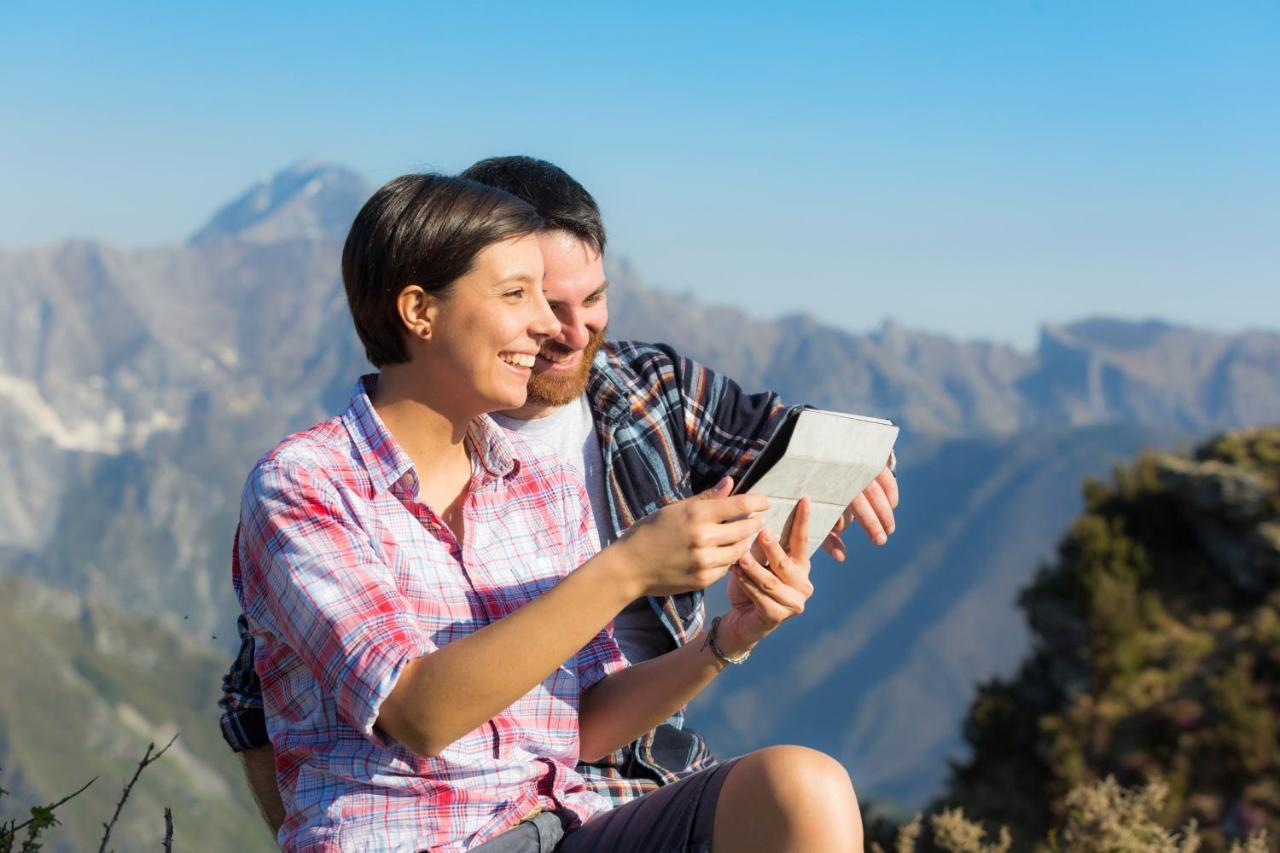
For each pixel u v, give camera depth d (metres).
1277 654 14.02
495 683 1.59
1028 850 4.21
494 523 1.95
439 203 1.79
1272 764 12.46
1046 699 15.49
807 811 1.62
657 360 2.98
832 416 1.92
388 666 1.63
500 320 1.80
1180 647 15.20
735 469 2.95
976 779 14.38
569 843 1.86
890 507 2.59
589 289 2.72
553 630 1.61
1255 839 3.61
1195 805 12.52
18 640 160.88
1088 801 3.49
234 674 2.12
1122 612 15.43
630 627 2.71
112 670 167.12
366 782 1.73
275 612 1.73
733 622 2.00
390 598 1.70
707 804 1.70
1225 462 18.00
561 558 2.01
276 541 1.73
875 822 4.52
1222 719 13.27
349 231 1.85
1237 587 16.48
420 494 1.90
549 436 2.86
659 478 2.87
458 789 1.75
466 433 1.96
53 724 144.75
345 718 1.71
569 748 1.94
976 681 16.06
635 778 2.52
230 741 2.09
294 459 1.78
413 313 1.80
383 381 1.91
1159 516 17.80
